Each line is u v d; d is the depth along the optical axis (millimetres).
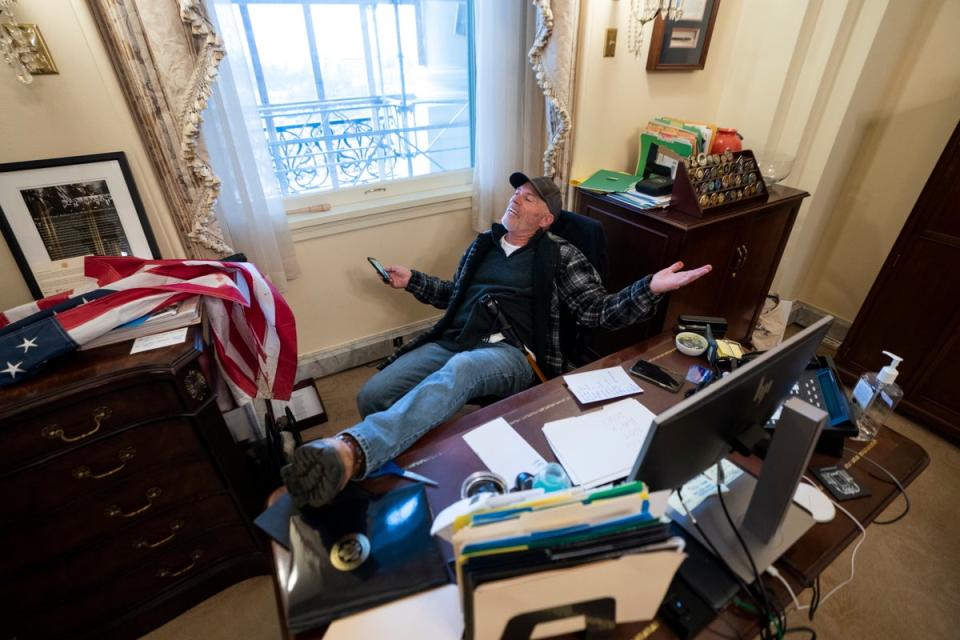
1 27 1131
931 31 1959
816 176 2197
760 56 2125
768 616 709
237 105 1501
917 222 1800
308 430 1967
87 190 1355
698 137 1872
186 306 1189
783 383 816
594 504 579
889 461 965
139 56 1245
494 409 1123
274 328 1376
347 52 1815
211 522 1289
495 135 1980
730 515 840
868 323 2049
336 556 764
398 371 1603
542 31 1695
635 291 1386
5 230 1292
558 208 1600
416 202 2086
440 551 772
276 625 1331
